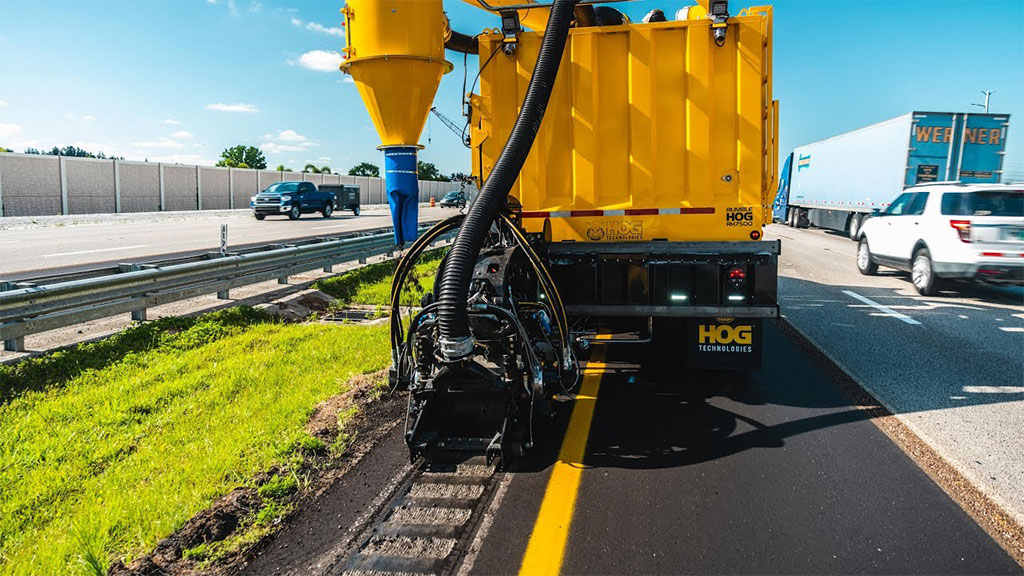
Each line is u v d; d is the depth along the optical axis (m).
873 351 6.96
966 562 2.90
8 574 2.79
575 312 5.37
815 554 2.98
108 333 6.66
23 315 5.62
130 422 4.55
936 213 10.75
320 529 3.27
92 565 2.81
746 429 4.62
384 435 4.54
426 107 5.76
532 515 3.38
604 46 5.41
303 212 31.05
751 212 5.29
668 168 5.40
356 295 10.44
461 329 3.78
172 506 3.37
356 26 5.52
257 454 4.04
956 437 4.46
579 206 5.57
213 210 38.91
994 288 11.80
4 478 3.63
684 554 2.99
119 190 34.28
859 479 3.78
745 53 5.15
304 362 6.18
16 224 24.41
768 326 8.28
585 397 5.41
